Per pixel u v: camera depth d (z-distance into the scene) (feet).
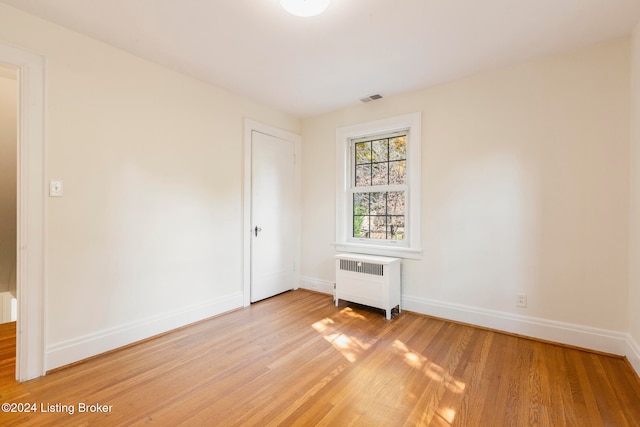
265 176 11.58
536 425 4.85
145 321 8.01
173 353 7.26
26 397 5.51
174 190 8.67
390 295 9.64
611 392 5.69
